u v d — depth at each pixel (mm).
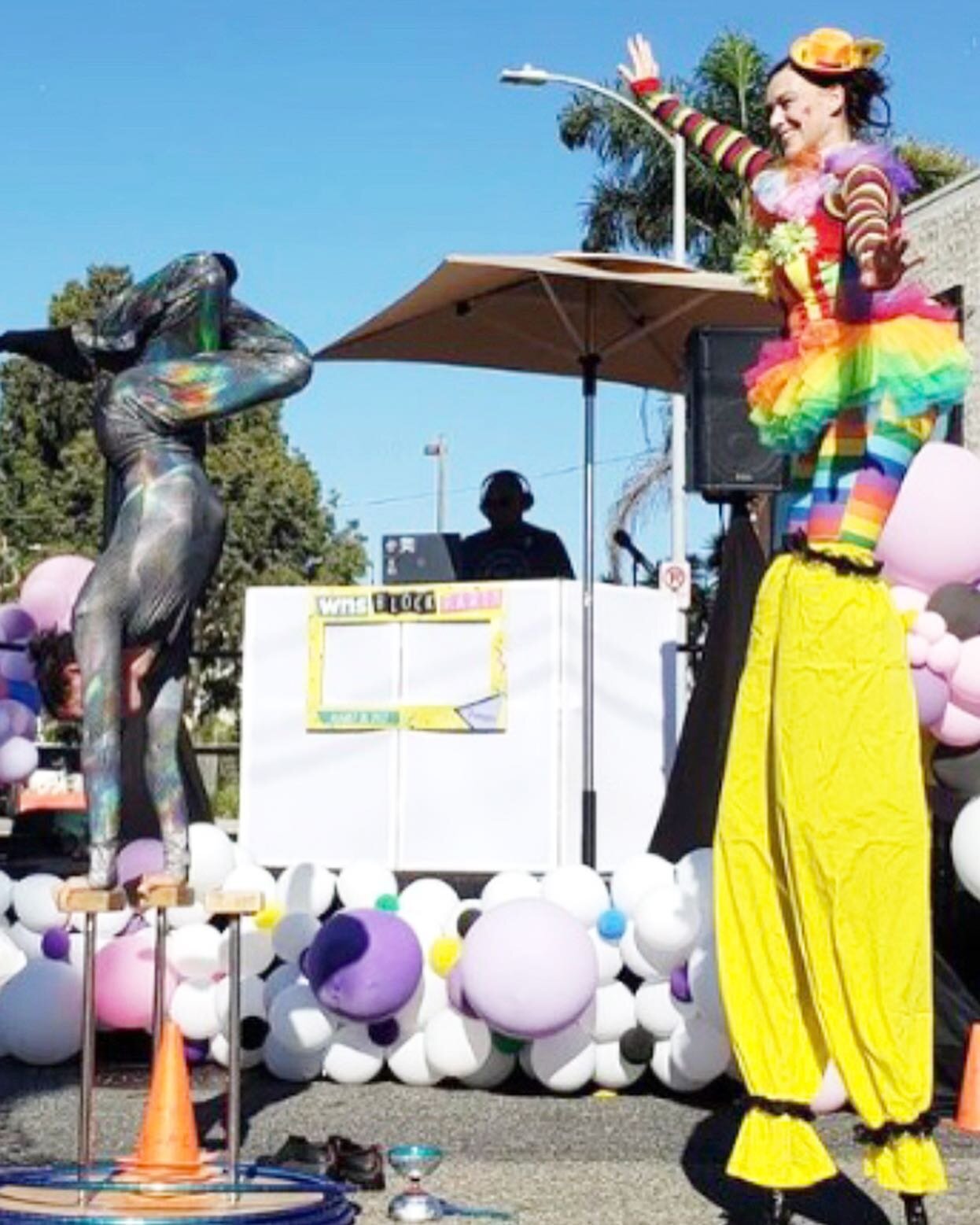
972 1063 7113
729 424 9047
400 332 11992
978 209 13719
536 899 7422
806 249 5211
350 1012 7445
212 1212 4852
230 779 18422
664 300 11234
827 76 5406
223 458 38531
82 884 5328
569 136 28312
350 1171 5898
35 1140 6652
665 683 11672
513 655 11047
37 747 9172
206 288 5516
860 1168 6246
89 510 40906
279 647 11539
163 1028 5473
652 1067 7500
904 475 5387
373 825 11273
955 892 8867
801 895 5000
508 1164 6336
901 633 5121
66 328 5672
